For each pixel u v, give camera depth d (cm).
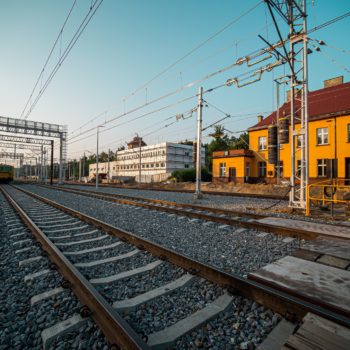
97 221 636
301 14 880
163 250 407
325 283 289
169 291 296
